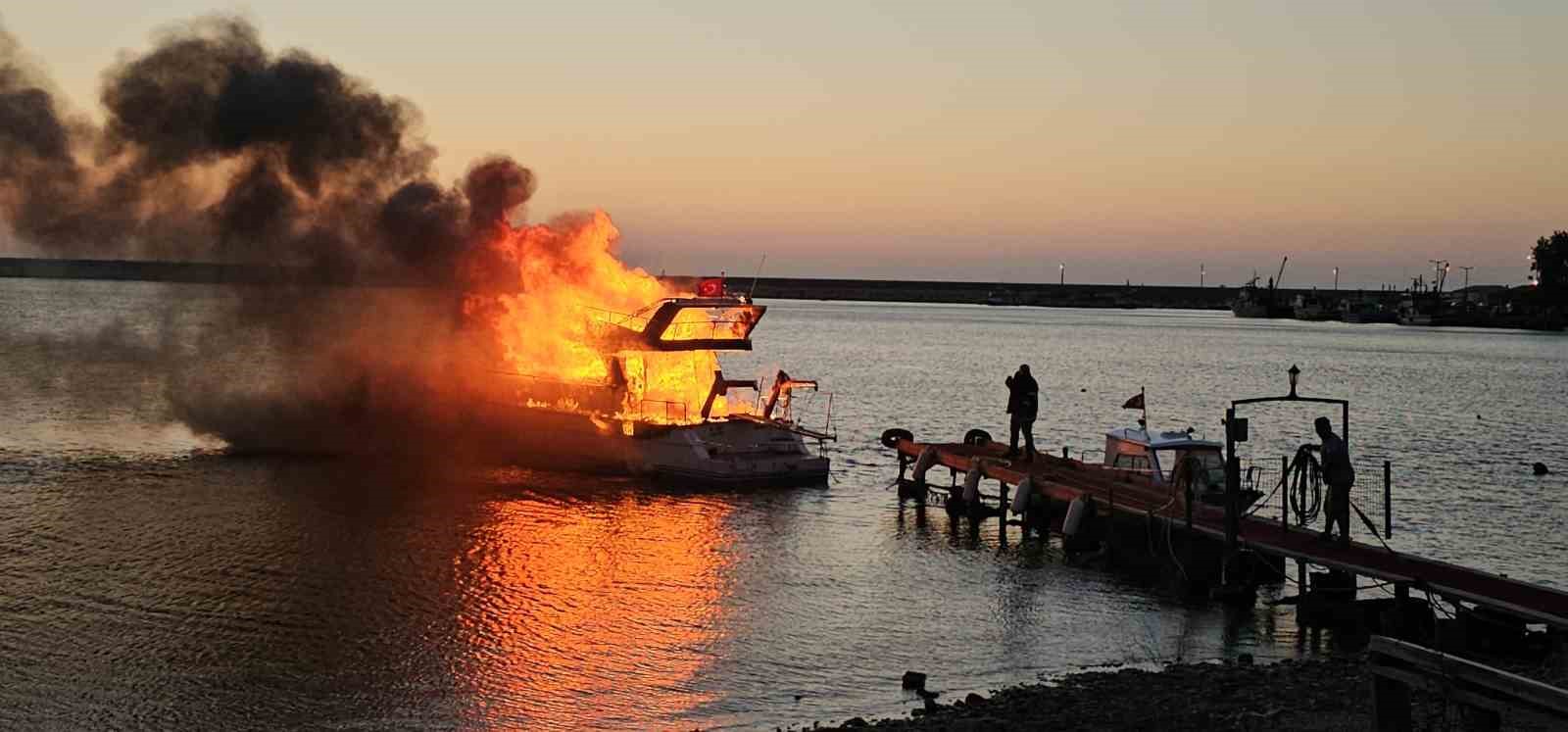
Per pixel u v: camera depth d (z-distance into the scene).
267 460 43.94
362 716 19.53
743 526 34.81
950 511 37.16
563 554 30.73
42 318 111.94
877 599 27.58
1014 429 37.31
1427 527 37.44
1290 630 25.55
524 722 19.45
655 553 31.23
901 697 21.05
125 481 39.16
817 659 23.16
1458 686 13.44
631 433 41.06
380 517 34.28
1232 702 19.20
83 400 56.50
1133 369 120.50
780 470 41.25
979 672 22.58
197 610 25.00
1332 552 25.75
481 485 39.56
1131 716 18.53
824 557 31.52
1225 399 87.81
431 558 29.77
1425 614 23.91
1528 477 48.72
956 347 157.62
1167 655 23.77
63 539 30.92
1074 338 198.50
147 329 67.88
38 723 19.02
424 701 20.30
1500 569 31.69
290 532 32.19
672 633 24.45
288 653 22.52
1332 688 19.89
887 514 37.38
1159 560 29.44
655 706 20.38
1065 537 31.75
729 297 43.44
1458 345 193.88
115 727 18.91
